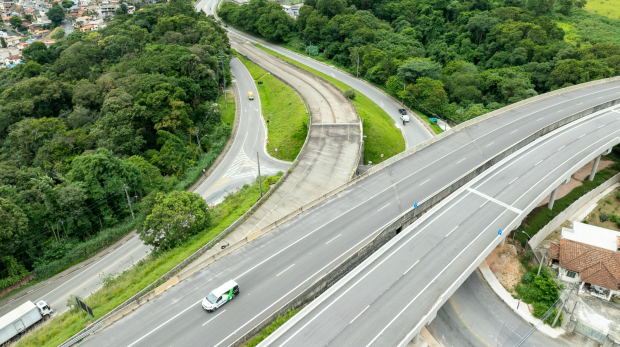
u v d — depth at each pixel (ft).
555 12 570.05
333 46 473.67
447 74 406.41
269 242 189.67
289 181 243.60
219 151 320.70
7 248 206.49
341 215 205.77
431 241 184.55
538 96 339.77
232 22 628.69
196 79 362.53
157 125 301.63
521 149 263.29
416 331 139.74
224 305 155.94
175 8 517.14
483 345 162.91
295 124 326.85
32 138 290.35
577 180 278.26
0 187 216.13
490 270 198.08
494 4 550.77
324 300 154.20
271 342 136.46
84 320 159.02
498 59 424.05
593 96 338.95
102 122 298.76
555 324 169.68
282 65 467.52
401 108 367.04
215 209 245.24
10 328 178.60
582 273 184.34
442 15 532.73
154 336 143.74
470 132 290.97
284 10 602.44
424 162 253.85
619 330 166.61
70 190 228.84
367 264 171.42
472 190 222.69
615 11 585.63
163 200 208.54
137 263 211.82
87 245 236.22
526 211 202.08
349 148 274.77
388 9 557.33
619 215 245.65
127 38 434.30
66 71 392.27
